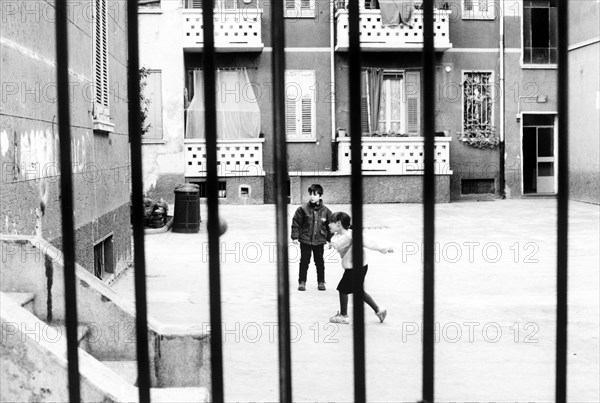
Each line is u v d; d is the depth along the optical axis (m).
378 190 28.95
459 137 30.00
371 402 5.90
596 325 8.78
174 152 27.70
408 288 11.41
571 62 29.08
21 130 6.26
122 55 12.91
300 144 29.80
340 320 8.95
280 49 2.41
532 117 30.45
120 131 12.59
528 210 25.41
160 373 4.67
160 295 10.80
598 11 27.19
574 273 12.66
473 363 7.14
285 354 2.51
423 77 2.44
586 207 26.42
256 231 19.98
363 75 29.69
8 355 3.09
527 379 6.59
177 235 19.53
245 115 29.28
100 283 5.22
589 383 6.48
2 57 5.71
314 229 11.20
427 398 2.53
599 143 27.36
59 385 3.10
